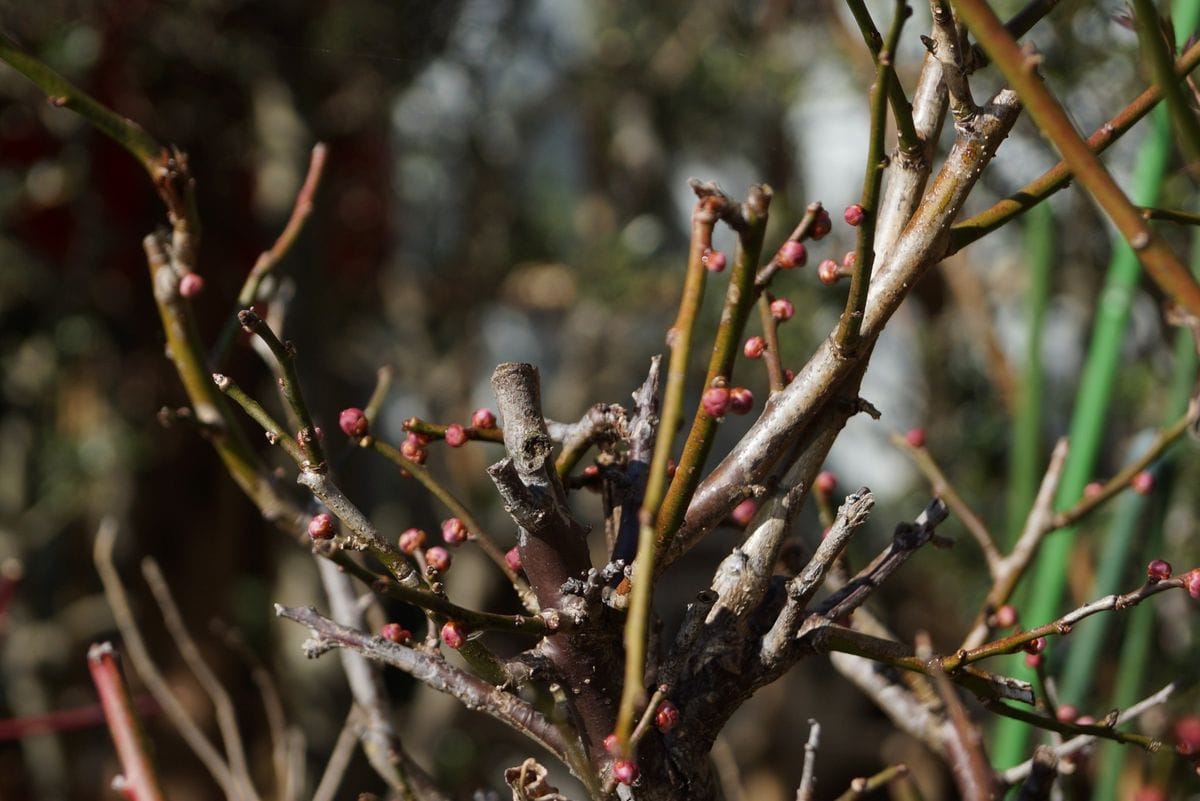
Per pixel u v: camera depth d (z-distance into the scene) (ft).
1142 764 3.51
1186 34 3.11
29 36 6.82
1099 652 3.43
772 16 7.04
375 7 7.61
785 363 6.43
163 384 7.69
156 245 3.17
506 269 9.53
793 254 2.75
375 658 2.82
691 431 2.72
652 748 2.81
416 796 3.20
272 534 8.14
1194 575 2.81
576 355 9.27
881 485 7.55
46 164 7.13
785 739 8.18
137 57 7.02
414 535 2.86
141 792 3.07
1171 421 3.46
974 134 2.78
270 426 2.81
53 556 7.91
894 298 2.80
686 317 2.62
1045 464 5.18
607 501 2.92
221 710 3.43
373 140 7.81
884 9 5.32
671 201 9.23
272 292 3.42
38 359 7.66
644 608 2.63
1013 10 4.51
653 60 8.89
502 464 2.78
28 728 3.79
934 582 6.10
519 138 9.68
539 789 2.79
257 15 7.28
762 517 2.84
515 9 8.86
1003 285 5.81
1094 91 4.54
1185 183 4.21
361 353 9.37
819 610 2.86
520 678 2.78
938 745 3.16
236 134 7.38
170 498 7.74
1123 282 3.42
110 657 3.11
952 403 6.20
